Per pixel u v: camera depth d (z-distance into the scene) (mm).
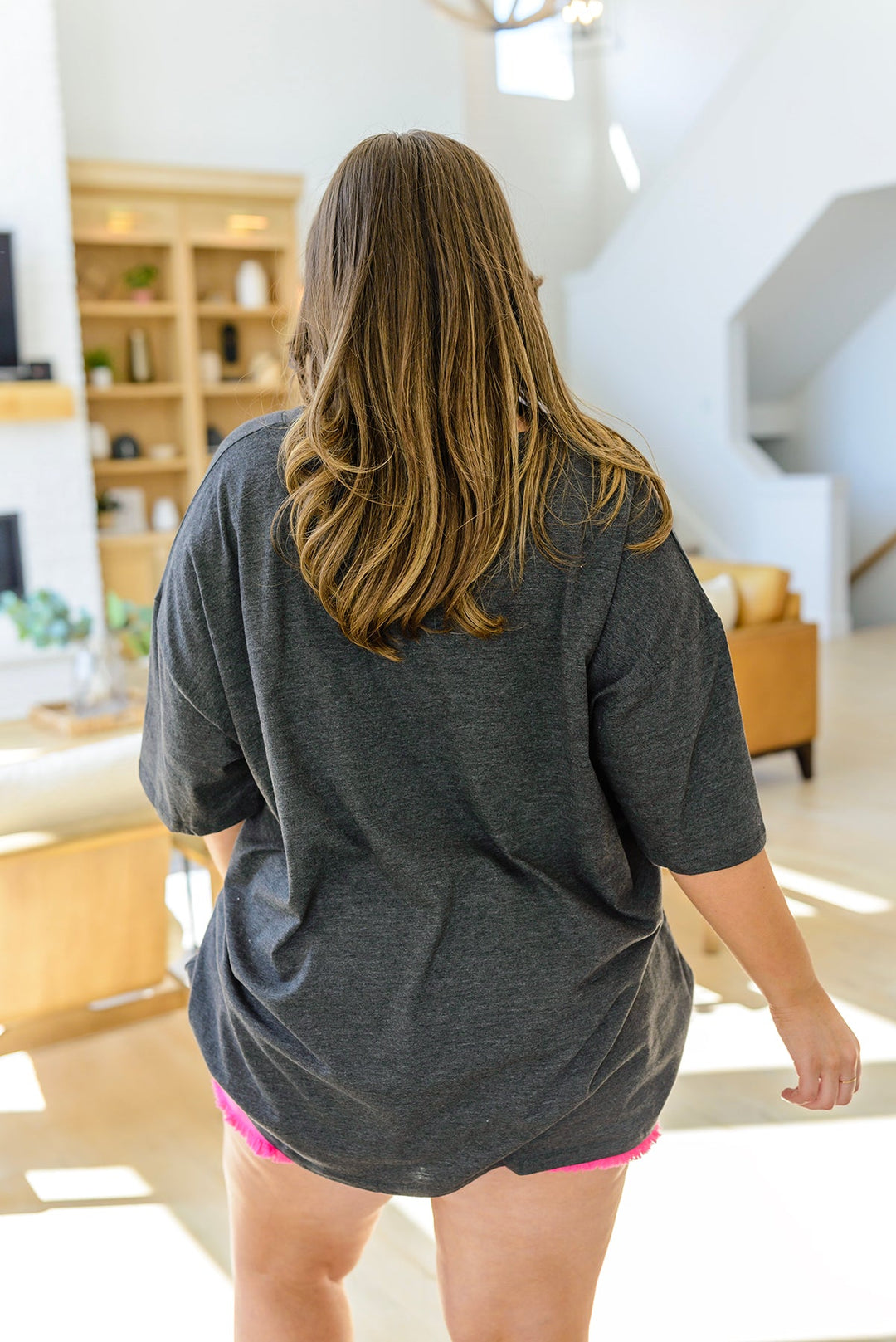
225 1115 978
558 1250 925
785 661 4637
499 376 766
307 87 7648
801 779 4820
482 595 770
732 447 8508
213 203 7309
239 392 7559
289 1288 1011
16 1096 2545
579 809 823
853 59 7273
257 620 791
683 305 8672
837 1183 2113
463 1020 820
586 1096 847
